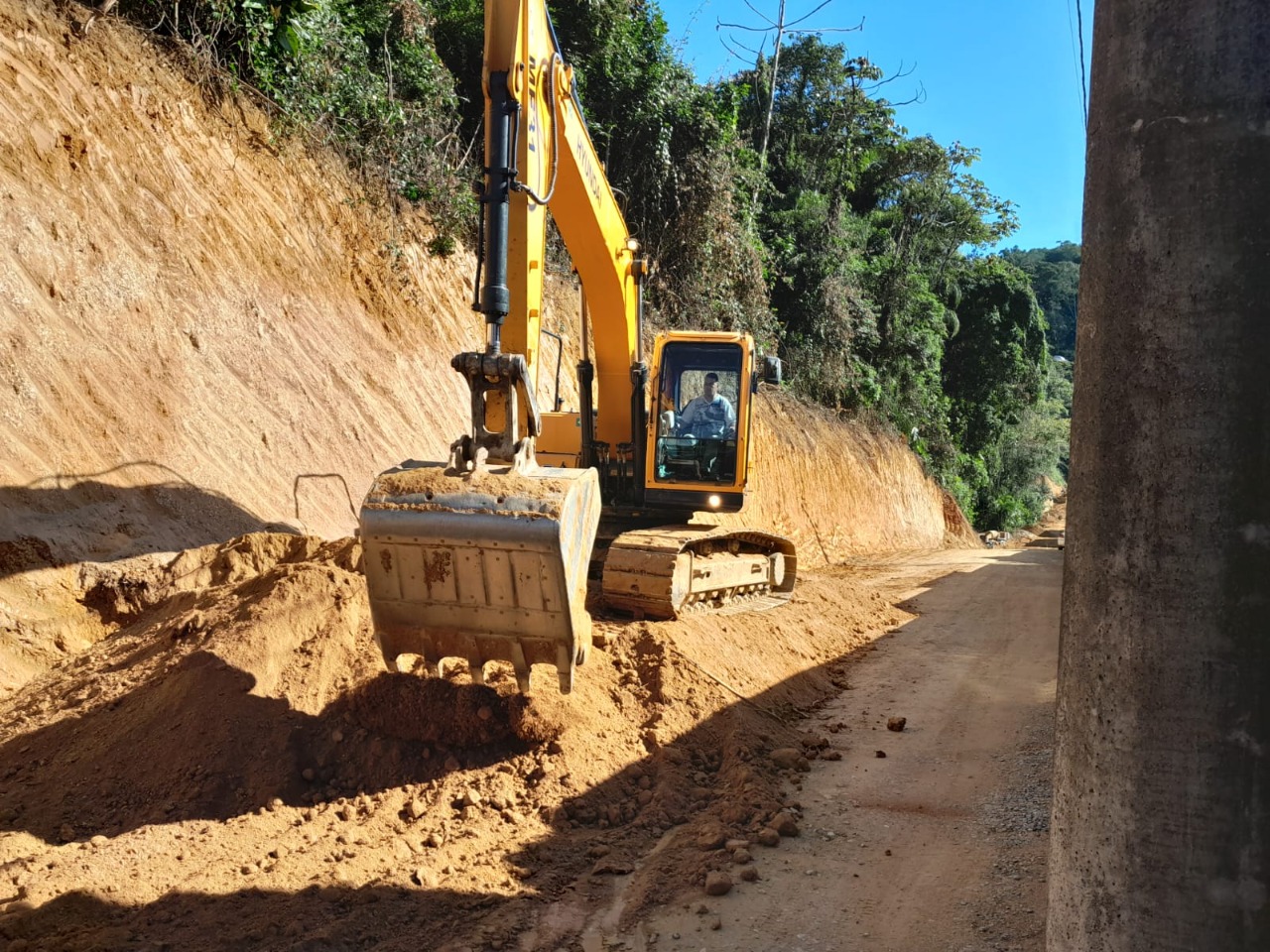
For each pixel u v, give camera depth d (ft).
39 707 20.90
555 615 17.34
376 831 17.20
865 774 22.03
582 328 33.60
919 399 130.62
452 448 18.30
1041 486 193.36
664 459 33.88
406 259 50.03
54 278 31.01
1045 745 24.29
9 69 32.50
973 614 45.65
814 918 15.16
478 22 65.67
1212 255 7.75
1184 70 7.89
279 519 34.55
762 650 30.09
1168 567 7.97
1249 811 7.67
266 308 39.37
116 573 26.58
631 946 14.15
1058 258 410.93
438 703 19.85
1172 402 7.95
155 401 32.45
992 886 16.39
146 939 13.38
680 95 76.74
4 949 12.94
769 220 103.65
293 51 44.55
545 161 22.58
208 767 18.24
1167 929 7.99
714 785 20.79
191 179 38.29
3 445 26.76
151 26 40.11
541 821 18.15
